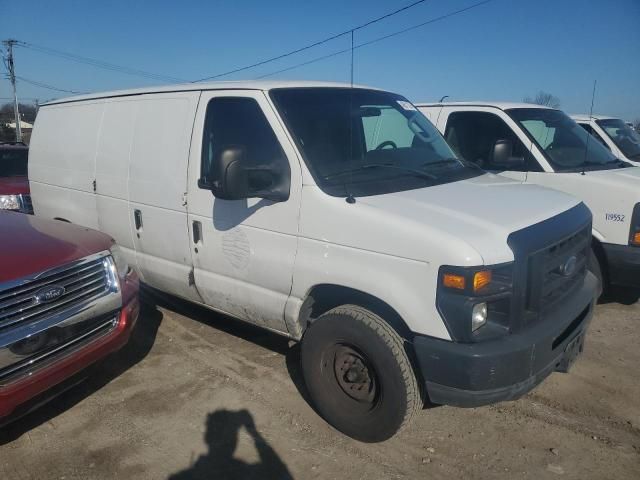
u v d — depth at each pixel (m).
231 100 3.83
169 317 5.33
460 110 6.45
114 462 3.17
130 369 4.28
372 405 3.19
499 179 4.02
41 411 3.72
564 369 3.27
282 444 3.31
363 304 3.22
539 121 6.13
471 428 3.45
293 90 3.74
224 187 3.23
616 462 3.10
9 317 3.01
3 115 60.16
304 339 3.41
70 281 3.38
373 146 3.84
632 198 4.85
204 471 3.08
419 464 3.11
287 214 3.35
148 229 4.47
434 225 2.82
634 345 4.58
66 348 3.34
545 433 3.38
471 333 2.68
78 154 5.28
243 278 3.73
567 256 3.17
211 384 4.02
